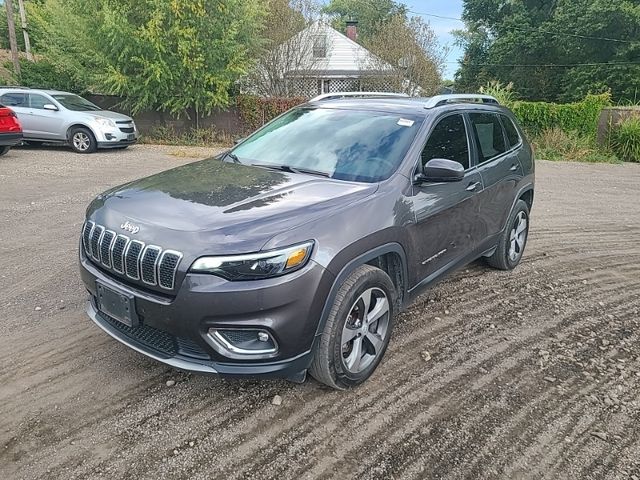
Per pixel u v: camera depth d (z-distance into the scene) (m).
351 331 3.24
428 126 4.04
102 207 3.34
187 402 3.18
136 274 2.92
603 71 36.62
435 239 3.97
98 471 2.61
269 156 4.19
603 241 7.18
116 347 3.76
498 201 4.97
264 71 21.75
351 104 4.59
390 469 2.70
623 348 4.09
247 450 2.80
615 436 3.04
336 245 3.00
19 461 2.65
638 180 13.57
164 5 16.39
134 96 18.36
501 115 5.36
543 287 5.27
